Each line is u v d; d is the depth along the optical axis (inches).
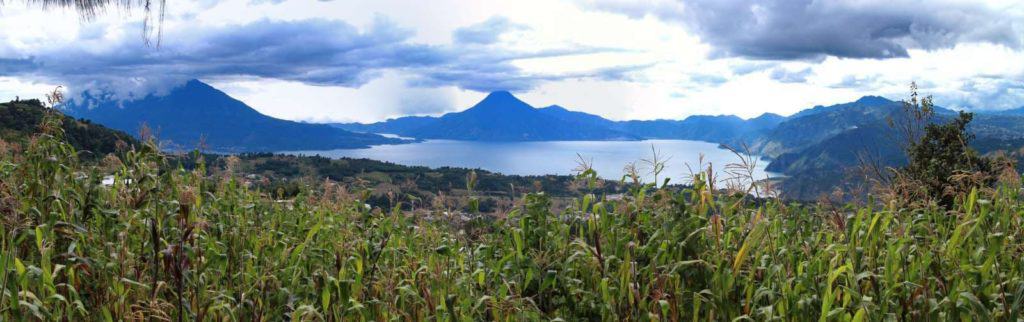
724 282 156.8
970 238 171.5
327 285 163.6
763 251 172.1
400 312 173.6
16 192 199.9
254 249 213.2
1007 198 176.2
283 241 214.8
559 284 186.5
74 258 162.9
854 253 159.2
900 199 188.7
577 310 178.1
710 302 155.7
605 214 181.8
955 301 143.5
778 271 159.2
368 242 197.9
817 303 151.3
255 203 257.9
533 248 197.9
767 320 148.4
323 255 206.4
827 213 193.5
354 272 192.4
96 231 199.3
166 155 209.9
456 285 187.3
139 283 155.9
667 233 168.7
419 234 240.1
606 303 161.6
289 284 192.7
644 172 188.1
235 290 187.9
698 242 169.6
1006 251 167.0
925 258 155.7
